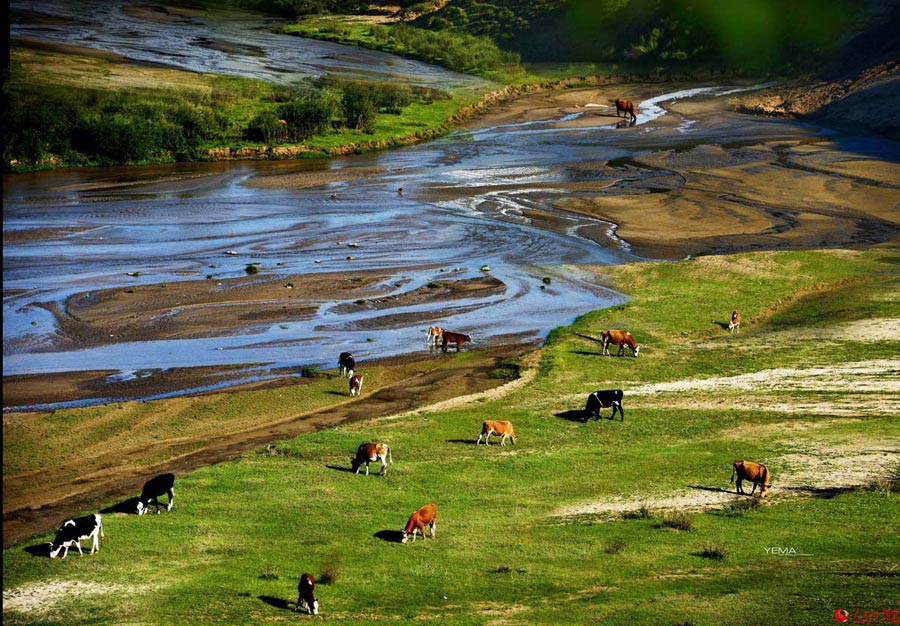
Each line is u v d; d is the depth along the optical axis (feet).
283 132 369.91
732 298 198.80
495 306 194.90
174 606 70.69
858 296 196.85
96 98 362.53
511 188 309.42
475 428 126.62
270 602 71.46
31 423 128.88
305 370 154.10
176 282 203.62
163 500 100.01
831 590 66.49
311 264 221.46
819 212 278.87
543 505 96.78
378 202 287.89
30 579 77.71
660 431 123.85
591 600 69.26
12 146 318.65
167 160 344.28
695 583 71.72
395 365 160.04
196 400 140.15
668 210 282.15
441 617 66.59
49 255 221.87
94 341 166.81
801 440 116.26
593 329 178.40
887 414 125.90
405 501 98.32
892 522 84.48
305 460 114.73
